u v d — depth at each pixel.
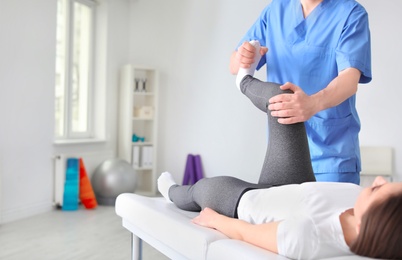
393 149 4.26
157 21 5.62
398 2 4.23
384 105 4.29
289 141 1.36
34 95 4.11
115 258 2.87
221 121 5.19
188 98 5.45
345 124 1.69
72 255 2.91
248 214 1.22
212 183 1.40
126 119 5.34
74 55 5.06
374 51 4.30
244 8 5.02
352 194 1.12
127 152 5.33
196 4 5.37
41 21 4.16
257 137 4.91
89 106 5.26
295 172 1.35
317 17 1.69
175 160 5.54
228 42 5.14
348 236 0.96
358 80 1.53
